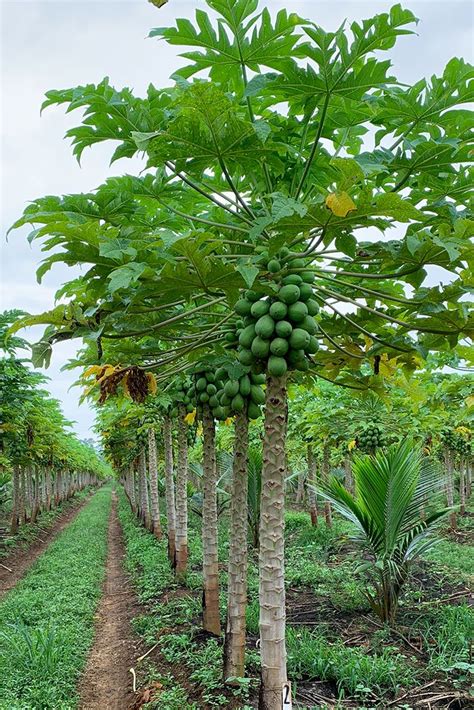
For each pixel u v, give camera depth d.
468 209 4.02
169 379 9.16
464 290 3.75
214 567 7.14
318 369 5.91
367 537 7.87
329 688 5.69
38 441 19.70
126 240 3.55
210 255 3.61
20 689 6.09
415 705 5.20
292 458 22.80
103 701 6.29
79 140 4.02
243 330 4.00
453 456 20.81
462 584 9.70
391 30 3.37
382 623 7.52
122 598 10.69
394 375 5.75
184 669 6.21
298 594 9.48
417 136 4.25
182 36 3.64
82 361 5.56
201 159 3.79
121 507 34.50
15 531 19.12
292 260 3.95
